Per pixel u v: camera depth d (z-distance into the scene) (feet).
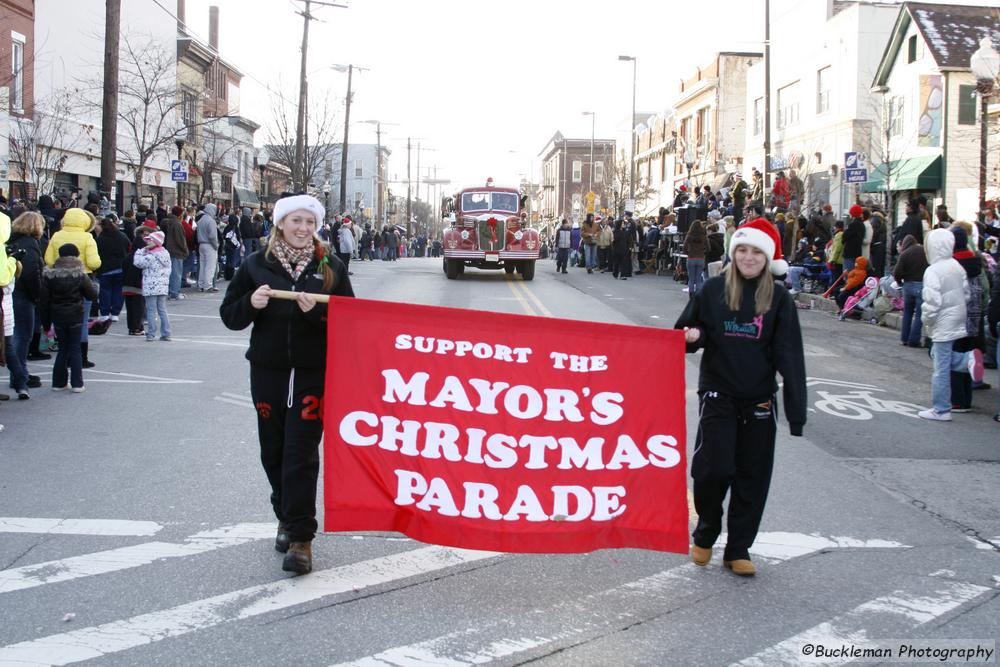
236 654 13.23
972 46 89.15
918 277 46.11
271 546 17.83
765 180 88.22
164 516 19.58
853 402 33.65
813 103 113.50
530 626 14.34
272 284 16.51
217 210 88.58
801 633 14.29
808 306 65.62
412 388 16.26
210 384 34.91
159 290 45.42
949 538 19.11
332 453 16.11
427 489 16.28
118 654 13.19
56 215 58.08
